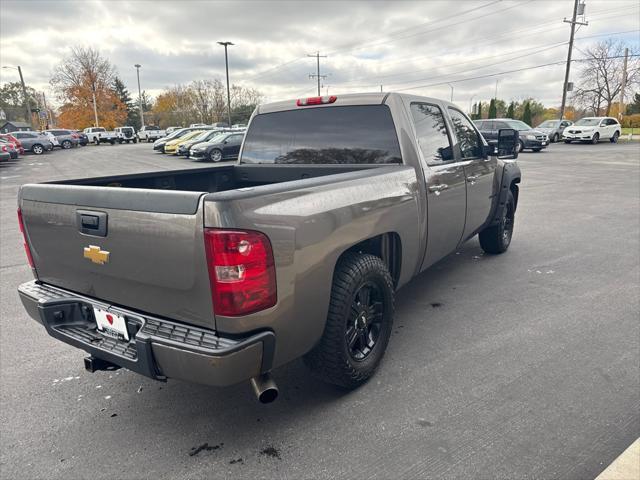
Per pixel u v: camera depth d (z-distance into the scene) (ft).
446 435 8.13
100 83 221.46
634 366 10.30
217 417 8.93
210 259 6.50
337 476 7.28
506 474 7.18
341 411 8.94
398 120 11.48
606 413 8.63
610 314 13.17
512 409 8.81
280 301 7.15
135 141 174.40
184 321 7.20
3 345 12.19
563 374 10.03
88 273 8.20
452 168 13.14
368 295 9.59
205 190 13.52
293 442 8.11
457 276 16.78
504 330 12.29
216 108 280.31
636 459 7.27
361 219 8.89
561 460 7.45
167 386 10.11
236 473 7.44
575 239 22.03
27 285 9.41
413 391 9.52
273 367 7.49
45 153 114.01
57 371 10.82
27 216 8.97
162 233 6.89
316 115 12.73
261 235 6.77
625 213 28.22
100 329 8.38
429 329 12.44
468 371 10.25
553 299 14.40
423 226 11.51
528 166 57.36
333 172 12.30
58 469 7.63
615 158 66.95
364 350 9.71
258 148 13.93
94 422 8.87
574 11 124.67
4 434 8.54
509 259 18.80
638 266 17.65
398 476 7.22
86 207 7.80
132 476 7.44
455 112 14.67
